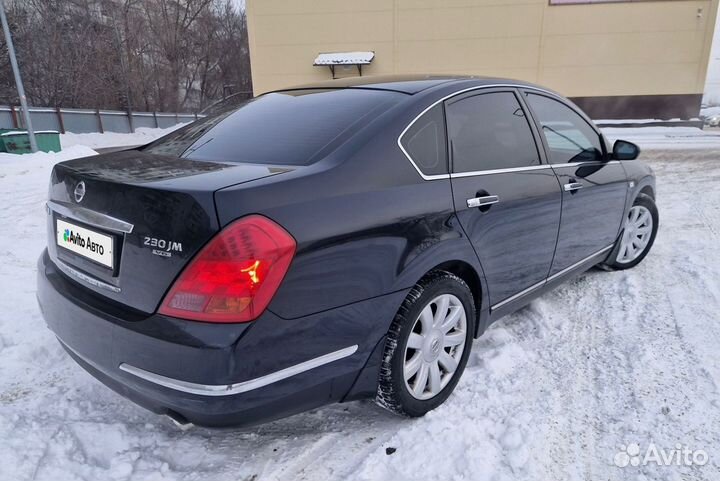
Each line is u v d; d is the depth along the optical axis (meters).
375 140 2.01
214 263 1.49
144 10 35.56
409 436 2.06
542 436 2.05
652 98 21.70
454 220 2.17
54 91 27.08
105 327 1.69
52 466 1.86
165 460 1.93
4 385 2.40
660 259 4.17
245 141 2.23
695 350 2.69
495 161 2.50
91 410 2.24
